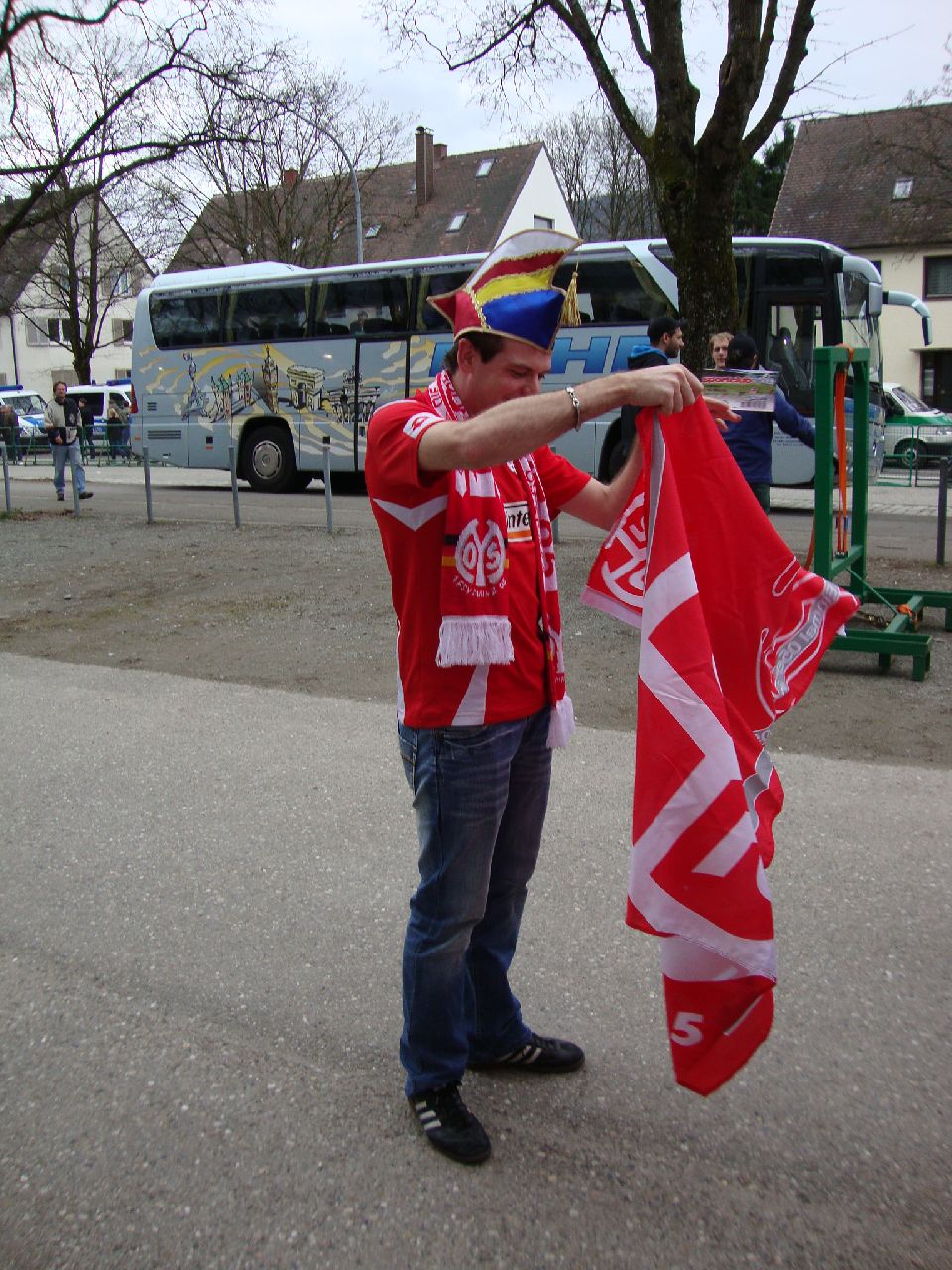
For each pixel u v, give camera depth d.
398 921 3.82
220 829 4.59
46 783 5.18
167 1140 2.72
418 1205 2.49
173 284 19.94
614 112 9.73
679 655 2.35
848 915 3.74
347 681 6.89
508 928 2.89
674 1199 2.50
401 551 2.46
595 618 8.35
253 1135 2.73
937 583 9.38
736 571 2.53
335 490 20.50
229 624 8.56
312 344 18.77
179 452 20.19
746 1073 2.94
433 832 2.57
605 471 15.50
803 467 14.72
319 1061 3.04
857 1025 3.13
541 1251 2.35
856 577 7.41
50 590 10.08
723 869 2.29
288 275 18.89
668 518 2.40
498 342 2.33
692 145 9.09
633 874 2.37
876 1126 2.72
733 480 2.52
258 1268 2.31
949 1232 2.38
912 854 4.19
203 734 5.85
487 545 2.41
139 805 4.88
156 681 6.97
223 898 3.99
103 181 16.80
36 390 53.00
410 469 2.29
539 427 2.17
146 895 4.03
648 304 15.56
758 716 2.55
